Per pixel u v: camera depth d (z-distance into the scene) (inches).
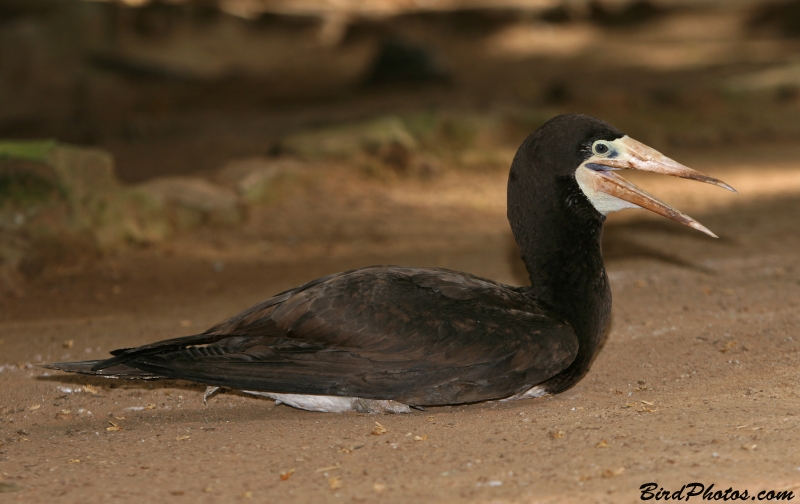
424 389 300.8
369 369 297.7
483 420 293.7
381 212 774.5
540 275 327.9
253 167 808.3
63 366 296.7
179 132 1158.3
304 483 243.0
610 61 1715.1
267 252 650.2
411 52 1503.4
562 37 2015.3
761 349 367.9
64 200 591.2
